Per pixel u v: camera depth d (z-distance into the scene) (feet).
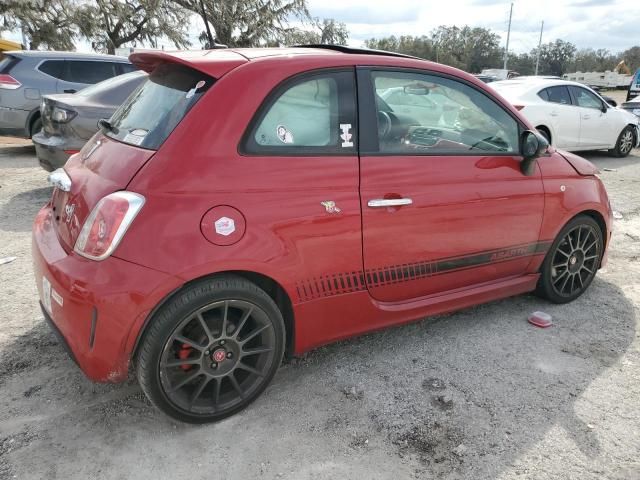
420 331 11.79
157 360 7.75
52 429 8.32
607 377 10.06
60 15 86.38
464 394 9.45
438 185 9.95
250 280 8.55
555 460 7.90
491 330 11.86
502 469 7.72
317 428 8.52
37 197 21.66
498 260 11.35
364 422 8.68
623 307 13.15
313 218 8.59
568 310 12.94
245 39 87.76
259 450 8.00
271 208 8.22
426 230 9.90
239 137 8.09
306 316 9.02
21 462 7.63
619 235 18.94
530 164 11.30
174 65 9.09
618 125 35.53
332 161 8.84
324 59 9.04
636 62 327.67
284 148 8.48
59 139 19.74
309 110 8.79
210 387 8.62
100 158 8.77
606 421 8.79
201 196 7.75
